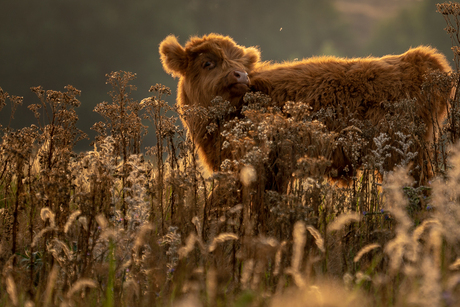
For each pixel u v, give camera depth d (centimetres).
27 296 880
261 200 1108
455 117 1318
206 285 862
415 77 1578
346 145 1238
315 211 1007
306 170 1005
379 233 1046
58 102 1232
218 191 1159
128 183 1272
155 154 1524
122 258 966
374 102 1569
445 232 785
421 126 1318
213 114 1398
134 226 994
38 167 1492
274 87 1694
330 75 1639
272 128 1105
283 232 1002
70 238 1093
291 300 744
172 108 1378
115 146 1335
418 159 1484
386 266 990
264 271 934
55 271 834
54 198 1025
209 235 1143
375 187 1187
